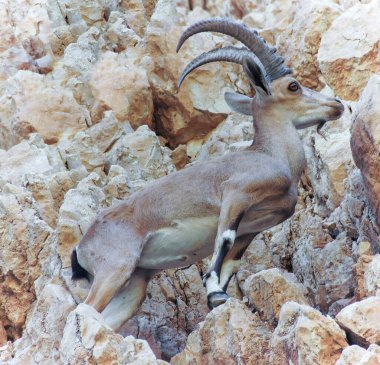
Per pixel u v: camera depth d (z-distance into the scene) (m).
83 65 56.84
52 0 60.88
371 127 39.81
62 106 54.47
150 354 33.94
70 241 42.16
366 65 48.97
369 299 34.53
